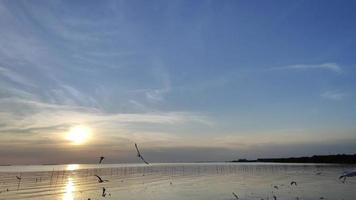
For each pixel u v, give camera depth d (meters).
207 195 99.00
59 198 98.44
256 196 92.56
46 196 104.06
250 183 143.00
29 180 192.88
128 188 128.00
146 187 132.38
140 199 93.00
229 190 111.81
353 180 146.88
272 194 96.06
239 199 87.69
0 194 110.12
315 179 160.00
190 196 97.75
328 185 124.88
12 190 124.44
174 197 96.25
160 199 92.31
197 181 164.62
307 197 88.81
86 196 102.31
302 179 162.50
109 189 125.00
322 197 88.31
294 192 100.75
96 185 146.12
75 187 136.50
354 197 88.19
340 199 84.75
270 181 154.12
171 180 175.75
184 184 145.38
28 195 107.44
